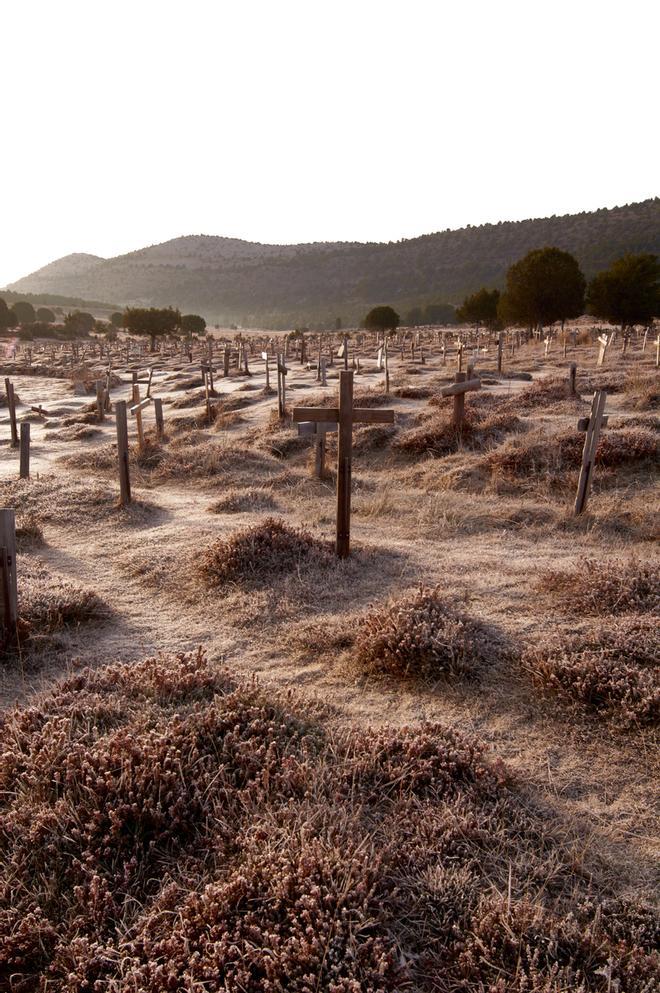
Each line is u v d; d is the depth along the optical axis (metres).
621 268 41.25
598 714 4.55
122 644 6.05
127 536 9.47
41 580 7.33
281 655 5.77
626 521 8.77
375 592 6.98
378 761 3.96
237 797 3.59
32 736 4.02
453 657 5.18
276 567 7.52
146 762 3.69
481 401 17.28
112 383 34.84
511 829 3.50
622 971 2.66
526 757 4.20
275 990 2.50
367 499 10.88
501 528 9.02
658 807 3.71
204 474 13.42
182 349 63.75
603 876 3.23
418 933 2.87
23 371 47.19
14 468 15.56
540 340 43.12
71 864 3.19
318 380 27.73
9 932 2.84
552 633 5.63
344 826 3.29
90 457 15.41
